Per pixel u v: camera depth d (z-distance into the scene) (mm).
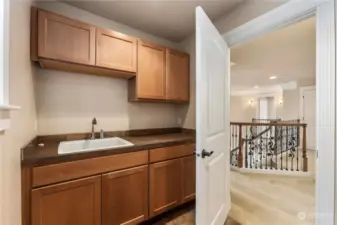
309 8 1486
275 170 3729
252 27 1915
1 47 968
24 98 1442
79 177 1549
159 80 2547
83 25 1935
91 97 2352
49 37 1746
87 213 1584
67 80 2193
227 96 2207
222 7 2115
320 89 1418
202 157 1575
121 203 1781
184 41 2992
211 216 1747
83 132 2287
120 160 1781
